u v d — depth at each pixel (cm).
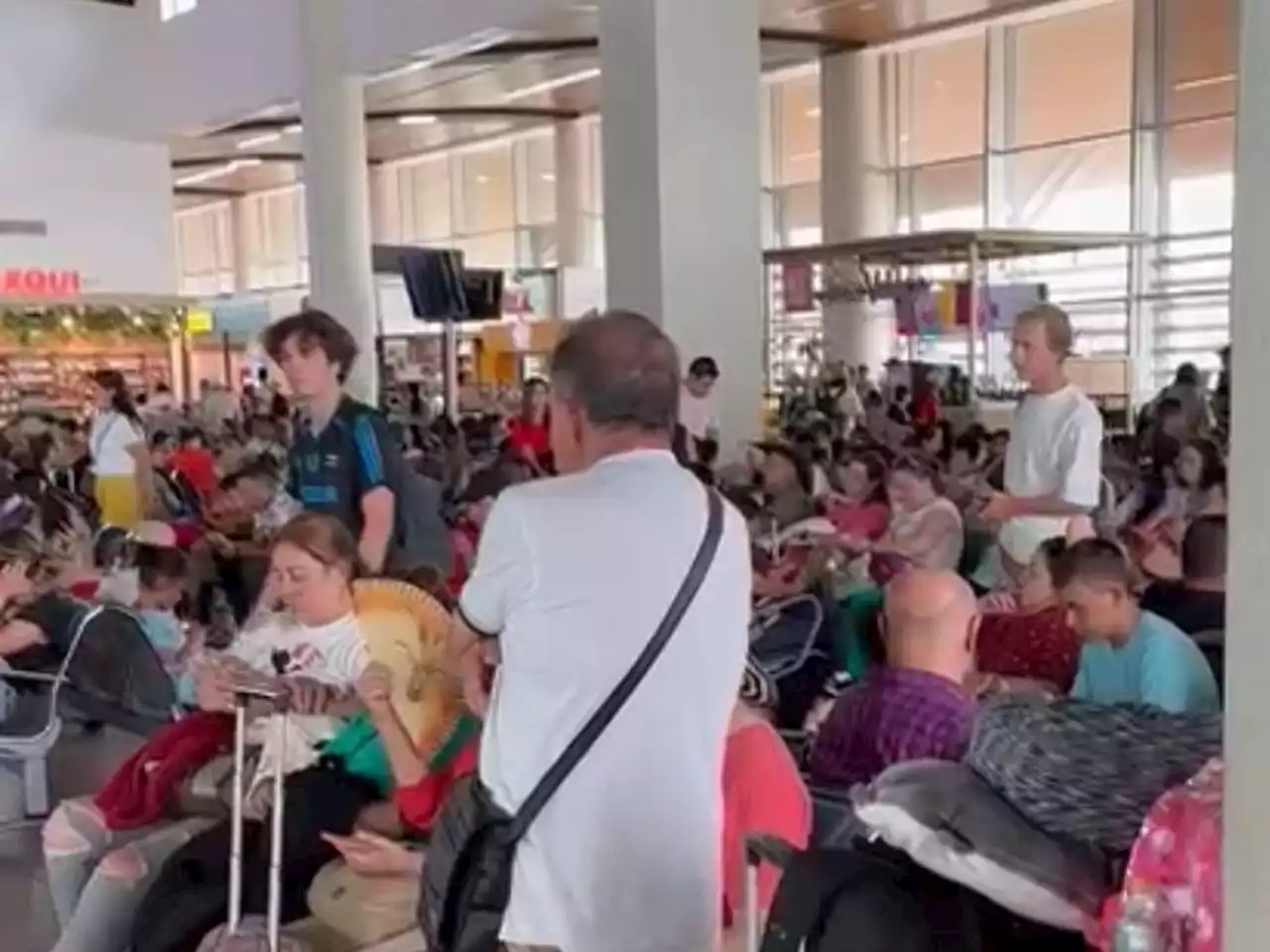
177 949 280
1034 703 198
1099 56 1474
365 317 1327
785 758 243
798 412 1160
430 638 291
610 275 920
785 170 1853
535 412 873
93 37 1678
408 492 365
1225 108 1374
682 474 197
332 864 281
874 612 364
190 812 312
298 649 293
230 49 1522
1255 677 140
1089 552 312
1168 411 764
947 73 1614
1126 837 184
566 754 189
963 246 1105
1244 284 138
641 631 189
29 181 1664
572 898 191
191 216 3052
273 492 665
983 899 185
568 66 1622
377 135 2169
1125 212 1464
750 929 221
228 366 1723
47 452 1058
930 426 933
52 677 445
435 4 1193
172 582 518
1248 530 139
